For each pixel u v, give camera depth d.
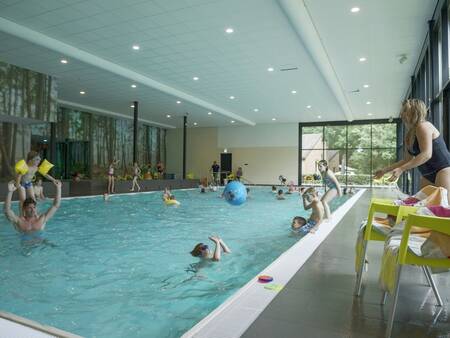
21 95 11.38
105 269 3.84
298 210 9.46
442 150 2.36
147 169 22.92
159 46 9.90
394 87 13.93
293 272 2.95
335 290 2.48
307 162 23.94
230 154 25.75
